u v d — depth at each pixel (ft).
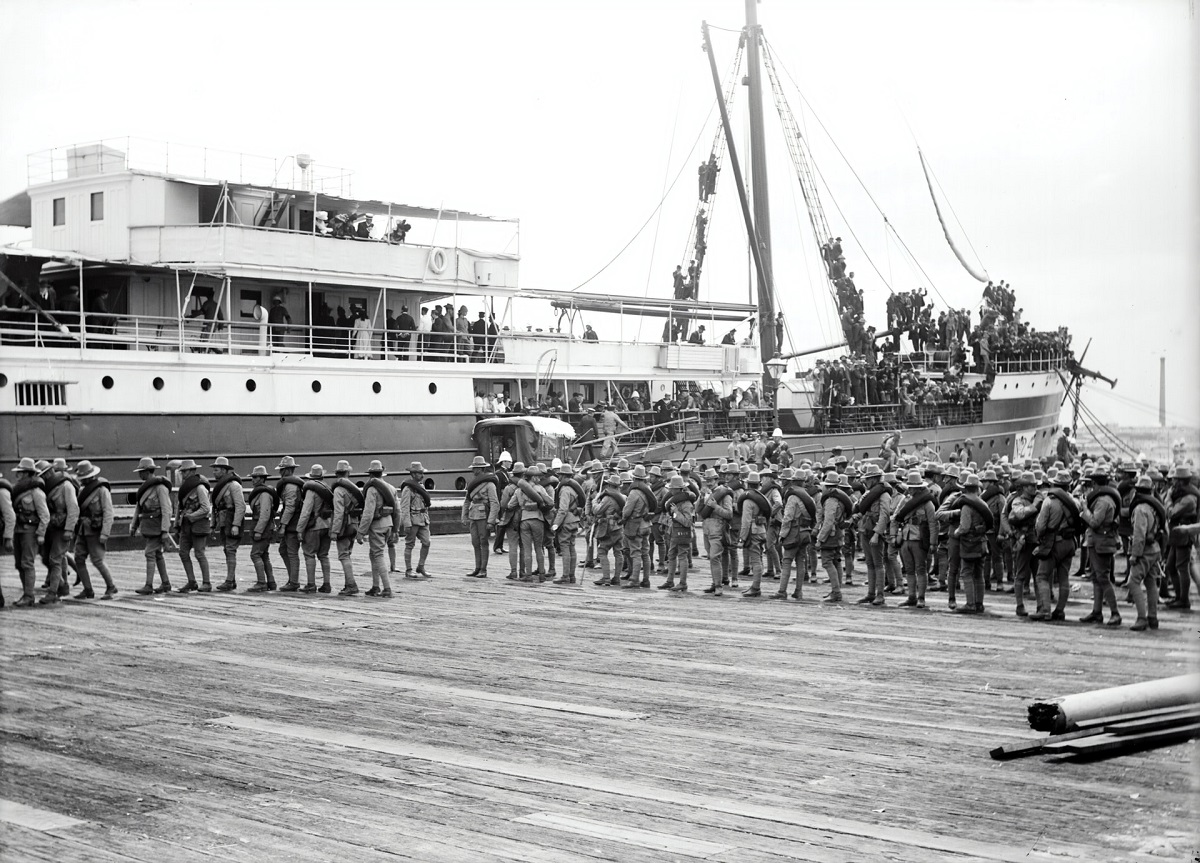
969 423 177.58
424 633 63.57
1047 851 30.04
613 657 56.70
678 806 33.58
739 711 45.32
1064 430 172.55
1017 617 70.44
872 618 69.92
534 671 53.11
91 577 88.17
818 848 30.22
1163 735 39.91
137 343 106.22
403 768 37.35
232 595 78.28
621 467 98.99
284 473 80.38
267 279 116.78
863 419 164.66
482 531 90.07
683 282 198.18
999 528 76.84
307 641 60.70
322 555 79.92
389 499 78.54
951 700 47.26
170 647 58.59
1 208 124.57
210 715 44.27
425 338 132.67
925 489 74.08
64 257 104.32
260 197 122.11
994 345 183.52
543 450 124.57
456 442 125.70
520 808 33.40
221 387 107.86
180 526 79.66
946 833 31.37
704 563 106.42
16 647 58.44
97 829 31.60
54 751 39.19
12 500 71.41
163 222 114.32
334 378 115.85
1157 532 64.80
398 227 130.62
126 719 43.52
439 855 29.68
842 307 186.91
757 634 63.82
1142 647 59.67
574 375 146.61
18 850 29.99
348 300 128.36
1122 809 33.45
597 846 30.32
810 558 88.79
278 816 32.63
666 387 164.96
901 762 38.17
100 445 100.63
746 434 149.79
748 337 175.73
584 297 149.38
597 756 38.88
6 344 100.78
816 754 39.19
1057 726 38.93
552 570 90.43
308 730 42.06
